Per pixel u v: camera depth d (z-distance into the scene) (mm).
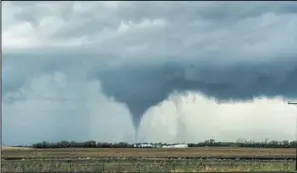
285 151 197125
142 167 76938
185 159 111625
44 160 102125
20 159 107500
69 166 78500
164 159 112938
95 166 79625
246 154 154500
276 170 69125
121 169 73562
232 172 65875
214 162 92875
